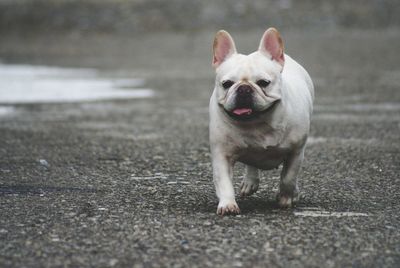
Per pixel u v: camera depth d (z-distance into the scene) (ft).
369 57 138.10
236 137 31.22
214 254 26.11
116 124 69.05
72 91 104.83
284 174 32.94
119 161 48.32
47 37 208.33
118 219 31.22
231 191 31.89
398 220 30.91
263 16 211.82
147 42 191.72
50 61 159.74
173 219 31.09
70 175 42.91
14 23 221.87
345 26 199.93
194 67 138.41
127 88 107.55
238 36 185.16
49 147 54.60
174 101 89.97
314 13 211.61
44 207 33.71
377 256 25.88
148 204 34.40
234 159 32.17
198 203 34.68
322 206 33.96
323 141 55.47
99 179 41.52
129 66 144.56
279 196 33.65
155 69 137.18
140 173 43.60
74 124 69.21
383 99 83.82
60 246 27.20
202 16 216.33
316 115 71.15
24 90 106.63
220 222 30.42
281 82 30.81
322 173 42.78
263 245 27.09
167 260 25.49
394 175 41.88
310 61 134.10
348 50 150.41
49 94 101.04
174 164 46.91
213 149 31.96
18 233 28.99
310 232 28.84
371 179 40.81
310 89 36.32
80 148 54.13
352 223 30.30
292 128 31.45
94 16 222.69
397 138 56.29
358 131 60.34
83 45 191.11
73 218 31.48
